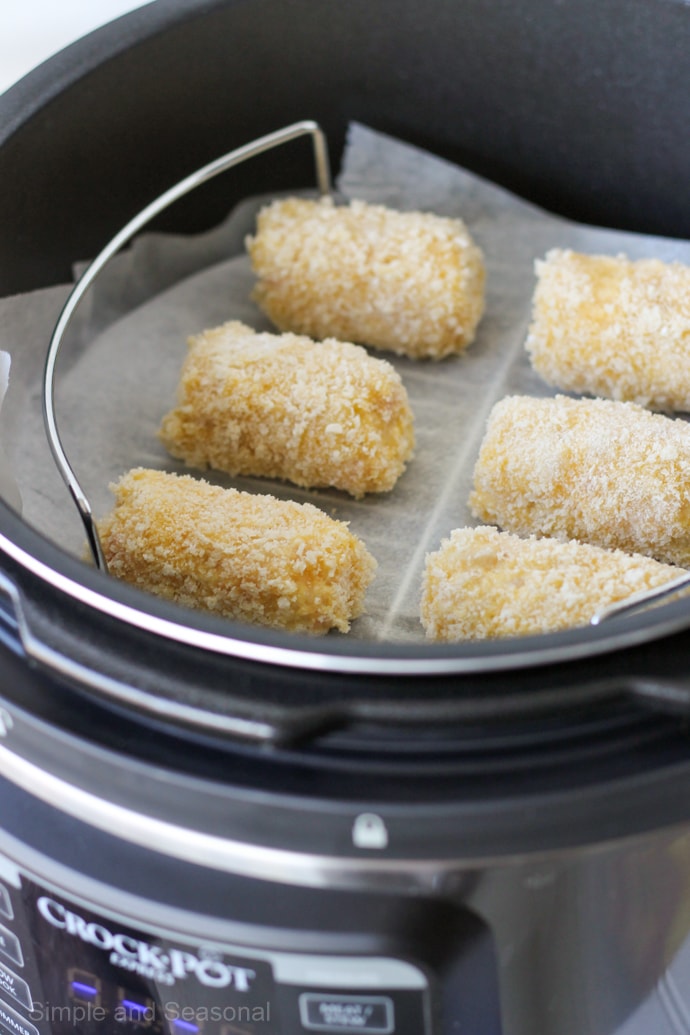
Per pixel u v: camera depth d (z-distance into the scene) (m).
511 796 0.41
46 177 0.54
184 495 0.51
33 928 0.44
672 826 0.41
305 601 0.49
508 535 0.50
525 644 0.41
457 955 0.42
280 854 0.41
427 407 0.56
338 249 0.56
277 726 0.41
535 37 0.57
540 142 0.59
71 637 0.42
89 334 0.58
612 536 0.51
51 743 0.42
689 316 0.54
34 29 0.72
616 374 0.55
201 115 0.58
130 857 0.42
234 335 0.55
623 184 0.59
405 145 0.60
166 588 0.50
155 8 0.56
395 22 0.57
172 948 0.42
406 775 0.41
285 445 0.53
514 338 0.58
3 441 0.53
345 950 0.42
